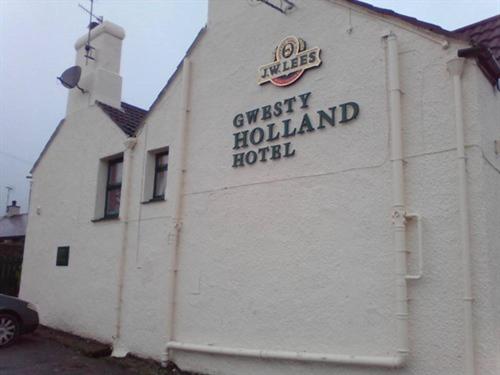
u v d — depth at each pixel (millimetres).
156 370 7922
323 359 6176
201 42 8977
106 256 9938
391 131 6105
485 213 5363
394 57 6223
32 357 8750
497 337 5246
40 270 11844
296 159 7066
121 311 9266
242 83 8055
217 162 8172
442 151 5746
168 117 9305
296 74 7262
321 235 6594
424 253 5684
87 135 11398
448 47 5875
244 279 7379
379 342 5828
